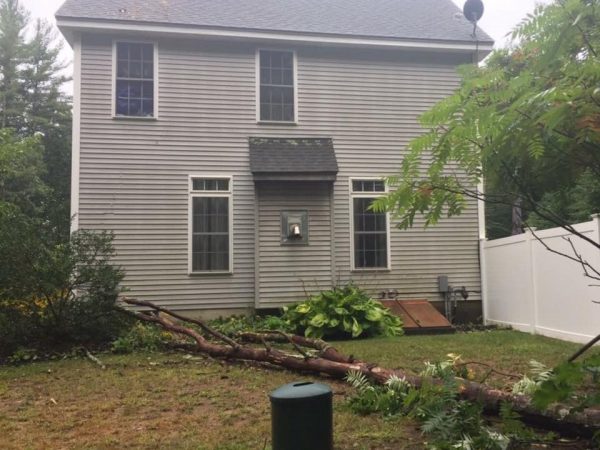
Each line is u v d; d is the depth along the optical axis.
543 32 3.04
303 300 11.40
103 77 11.42
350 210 12.16
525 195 3.82
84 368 7.04
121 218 11.23
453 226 12.55
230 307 11.49
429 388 4.14
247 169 11.84
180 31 11.52
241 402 5.19
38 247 8.02
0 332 7.93
